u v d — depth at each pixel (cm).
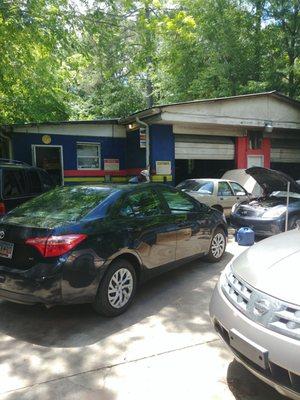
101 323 417
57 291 375
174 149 1345
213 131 1426
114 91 2619
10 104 1200
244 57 2120
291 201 894
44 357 348
